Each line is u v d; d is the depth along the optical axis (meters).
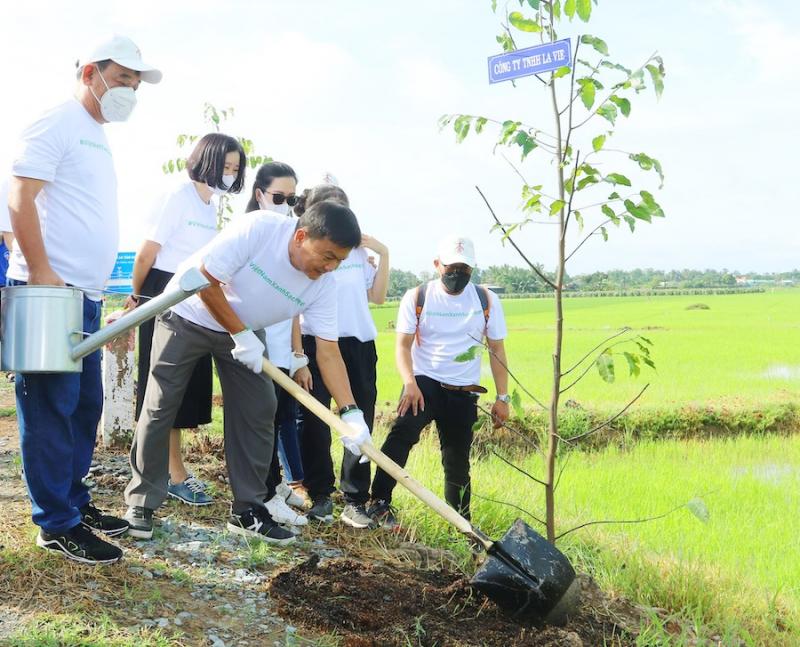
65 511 3.71
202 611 3.59
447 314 5.37
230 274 3.99
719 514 8.38
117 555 3.81
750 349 27.53
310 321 4.43
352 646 3.58
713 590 5.46
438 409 5.43
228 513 4.92
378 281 5.49
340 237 3.84
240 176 5.07
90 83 3.82
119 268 6.17
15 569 3.53
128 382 6.26
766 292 129.88
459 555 4.98
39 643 2.96
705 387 17.09
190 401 4.99
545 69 4.07
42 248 3.57
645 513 8.14
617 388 16.64
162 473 4.33
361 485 5.18
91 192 3.86
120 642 3.12
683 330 39.44
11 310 3.44
